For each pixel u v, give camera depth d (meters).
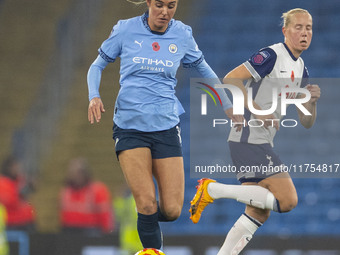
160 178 19.16
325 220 47.28
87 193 37.22
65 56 55.66
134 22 19.08
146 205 18.53
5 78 60.47
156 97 18.95
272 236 31.72
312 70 56.50
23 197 36.09
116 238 32.69
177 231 46.44
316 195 48.44
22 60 62.28
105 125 55.72
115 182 51.09
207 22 64.25
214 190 20.59
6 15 67.12
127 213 35.06
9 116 57.06
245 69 20.22
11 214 35.66
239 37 62.09
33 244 32.19
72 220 37.09
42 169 51.47
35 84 60.03
